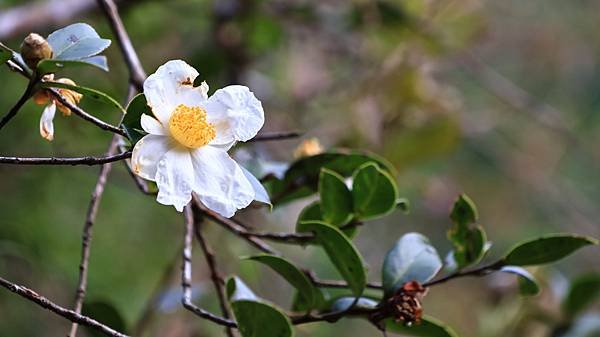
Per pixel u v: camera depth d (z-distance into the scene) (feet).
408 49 5.93
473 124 7.03
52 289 5.02
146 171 2.77
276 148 5.65
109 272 5.26
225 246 4.97
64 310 2.81
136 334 3.91
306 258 6.45
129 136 2.81
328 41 6.17
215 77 5.55
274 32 5.74
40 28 4.44
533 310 4.43
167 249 5.41
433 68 6.32
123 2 5.13
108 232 5.33
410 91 5.81
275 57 6.28
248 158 3.44
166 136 2.80
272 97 5.88
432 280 3.20
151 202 5.42
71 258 5.15
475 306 7.10
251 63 5.72
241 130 2.84
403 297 3.06
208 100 2.83
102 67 2.76
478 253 3.22
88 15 4.90
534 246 3.18
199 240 3.32
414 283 3.07
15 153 4.99
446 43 6.14
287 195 3.47
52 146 4.80
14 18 4.36
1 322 4.83
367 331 7.06
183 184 2.78
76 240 5.21
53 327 4.92
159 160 2.78
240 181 2.82
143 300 5.28
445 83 6.99
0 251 4.84
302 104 5.96
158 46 5.82
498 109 7.73
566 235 3.16
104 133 4.76
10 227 5.00
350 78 6.10
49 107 2.87
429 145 5.79
